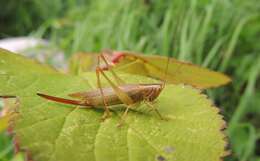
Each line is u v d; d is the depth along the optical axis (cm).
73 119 11
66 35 41
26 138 10
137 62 13
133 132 11
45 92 11
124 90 12
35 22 56
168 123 11
